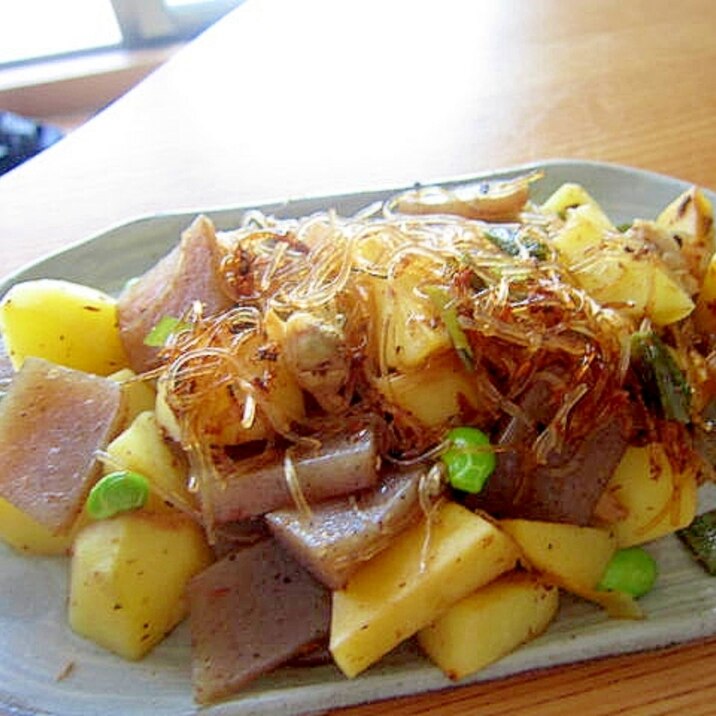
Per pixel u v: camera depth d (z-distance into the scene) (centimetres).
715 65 35
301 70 37
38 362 20
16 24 54
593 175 28
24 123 48
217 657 18
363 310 20
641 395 20
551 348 19
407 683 17
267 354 19
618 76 35
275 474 18
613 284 21
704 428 20
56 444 20
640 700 18
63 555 20
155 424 20
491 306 19
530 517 18
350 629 17
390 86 36
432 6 40
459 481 18
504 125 34
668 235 23
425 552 17
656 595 19
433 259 20
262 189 32
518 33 38
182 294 21
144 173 33
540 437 19
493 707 18
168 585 19
